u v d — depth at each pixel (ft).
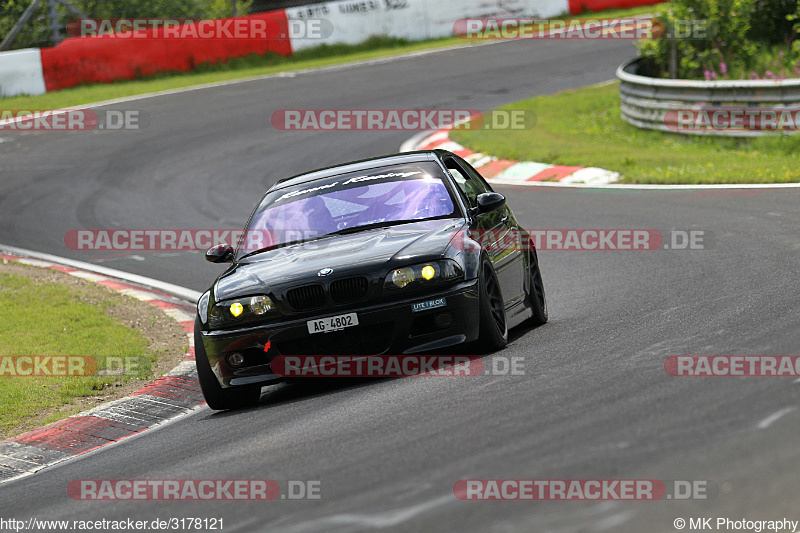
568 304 96.68
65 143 249.34
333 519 40.29
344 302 69.21
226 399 74.74
